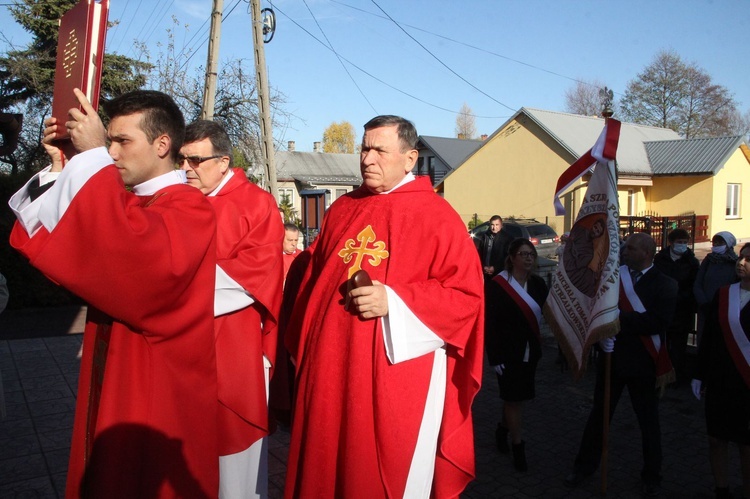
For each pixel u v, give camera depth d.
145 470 2.01
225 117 19.78
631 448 5.00
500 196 27.12
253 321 2.89
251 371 2.85
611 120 4.01
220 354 2.78
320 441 2.38
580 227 4.23
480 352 2.54
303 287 2.81
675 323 6.50
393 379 2.35
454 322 2.40
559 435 5.28
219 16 12.72
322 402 2.39
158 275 1.83
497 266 9.63
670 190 26.84
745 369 3.74
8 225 10.87
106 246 1.73
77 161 1.75
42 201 1.77
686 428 5.47
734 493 4.22
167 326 1.97
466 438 2.62
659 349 4.11
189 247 1.96
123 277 1.78
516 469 4.57
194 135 2.91
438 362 2.54
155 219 1.87
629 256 4.21
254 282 2.78
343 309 2.44
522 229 18.28
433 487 2.64
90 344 2.18
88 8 1.83
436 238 2.49
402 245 2.48
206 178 2.94
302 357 2.56
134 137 2.05
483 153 27.67
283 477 4.32
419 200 2.58
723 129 45.59
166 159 2.15
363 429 2.33
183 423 2.08
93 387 2.15
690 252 6.68
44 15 18.78
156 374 2.01
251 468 2.92
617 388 4.25
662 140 28.25
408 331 2.30
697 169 25.55
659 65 45.22
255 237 2.88
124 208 1.77
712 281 6.29
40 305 11.40
